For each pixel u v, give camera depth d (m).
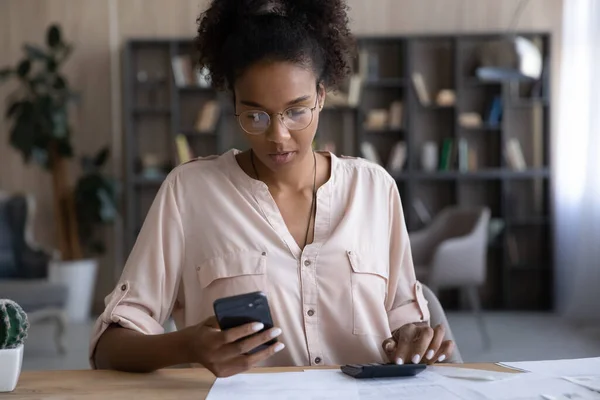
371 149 6.07
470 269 4.66
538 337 4.82
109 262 6.29
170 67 6.19
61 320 4.52
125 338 1.23
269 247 1.40
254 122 1.26
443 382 1.08
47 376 1.16
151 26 6.22
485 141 6.25
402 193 6.11
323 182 1.48
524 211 6.28
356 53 1.45
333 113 6.24
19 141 5.60
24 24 6.21
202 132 6.04
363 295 1.42
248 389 1.05
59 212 5.86
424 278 4.72
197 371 1.18
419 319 1.49
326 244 1.40
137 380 1.13
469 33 5.98
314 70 1.27
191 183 1.43
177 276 1.42
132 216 6.01
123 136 6.27
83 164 5.86
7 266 5.23
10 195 5.38
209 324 1.12
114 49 6.22
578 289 5.47
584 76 5.53
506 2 6.18
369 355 1.40
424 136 6.22
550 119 6.01
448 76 6.22
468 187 6.27
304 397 1.00
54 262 5.66
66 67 6.22
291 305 1.38
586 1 5.50
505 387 1.04
